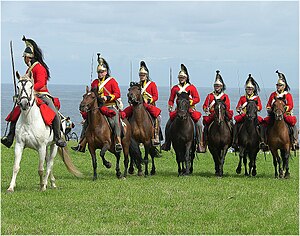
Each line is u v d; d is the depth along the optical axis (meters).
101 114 18.81
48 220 12.77
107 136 18.88
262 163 26.92
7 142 16.36
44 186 16.53
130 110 20.58
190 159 22.11
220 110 20.36
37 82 16.30
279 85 21.12
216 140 20.62
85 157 27.02
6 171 21.38
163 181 18.78
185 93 20.19
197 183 18.30
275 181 19.47
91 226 12.31
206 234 11.91
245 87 21.66
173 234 11.86
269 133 20.67
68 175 20.61
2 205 14.18
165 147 21.00
